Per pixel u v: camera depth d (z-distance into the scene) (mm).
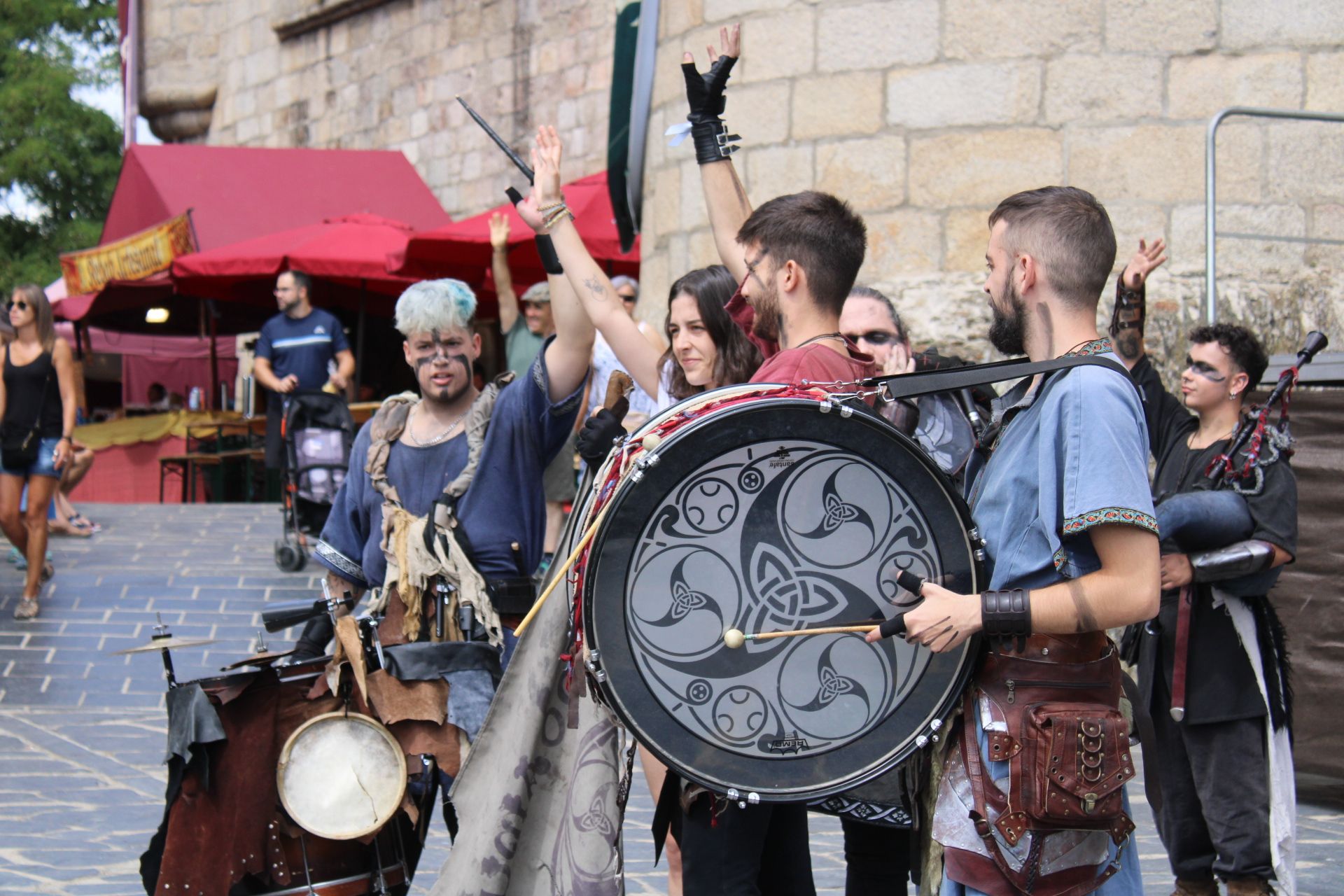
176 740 3137
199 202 17312
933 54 8289
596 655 2504
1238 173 8039
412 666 3262
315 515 9531
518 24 17188
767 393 2645
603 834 2900
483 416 3518
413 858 3420
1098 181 8062
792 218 3031
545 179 3629
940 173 8266
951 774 2564
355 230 14812
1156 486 4539
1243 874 4027
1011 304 2623
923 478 2533
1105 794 2434
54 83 27641
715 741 2527
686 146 9180
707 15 9016
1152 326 7766
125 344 22406
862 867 3256
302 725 3215
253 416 16938
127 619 8336
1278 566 4082
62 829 4871
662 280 9414
